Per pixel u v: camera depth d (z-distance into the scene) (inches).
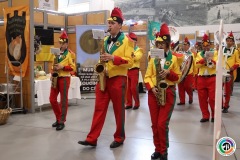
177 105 279.4
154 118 121.5
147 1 663.8
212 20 616.7
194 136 163.8
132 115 226.1
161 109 118.3
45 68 298.2
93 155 130.5
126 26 407.5
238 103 291.3
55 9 343.6
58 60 173.9
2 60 264.2
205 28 619.8
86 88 340.2
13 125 191.6
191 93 287.9
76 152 134.9
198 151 136.3
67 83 178.1
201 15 625.0
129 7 677.9
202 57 193.8
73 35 359.3
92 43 327.9
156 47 118.7
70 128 182.4
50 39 295.9
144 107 265.4
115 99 138.4
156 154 124.6
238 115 228.1
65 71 175.9
